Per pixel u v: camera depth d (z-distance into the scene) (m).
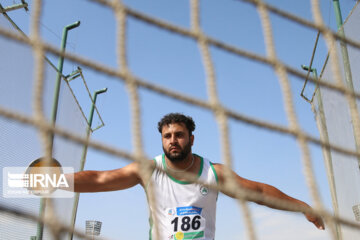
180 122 2.77
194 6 1.44
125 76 1.20
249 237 1.18
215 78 1.36
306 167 1.37
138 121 1.17
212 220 2.80
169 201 2.72
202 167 2.84
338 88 1.70
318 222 2.47
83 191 2.61
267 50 1.54
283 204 1.30
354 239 4.52
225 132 1.29
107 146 1.06
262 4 1.61
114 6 1.30
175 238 2.65
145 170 1.13
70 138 1.01
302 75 1.59
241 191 1.24
